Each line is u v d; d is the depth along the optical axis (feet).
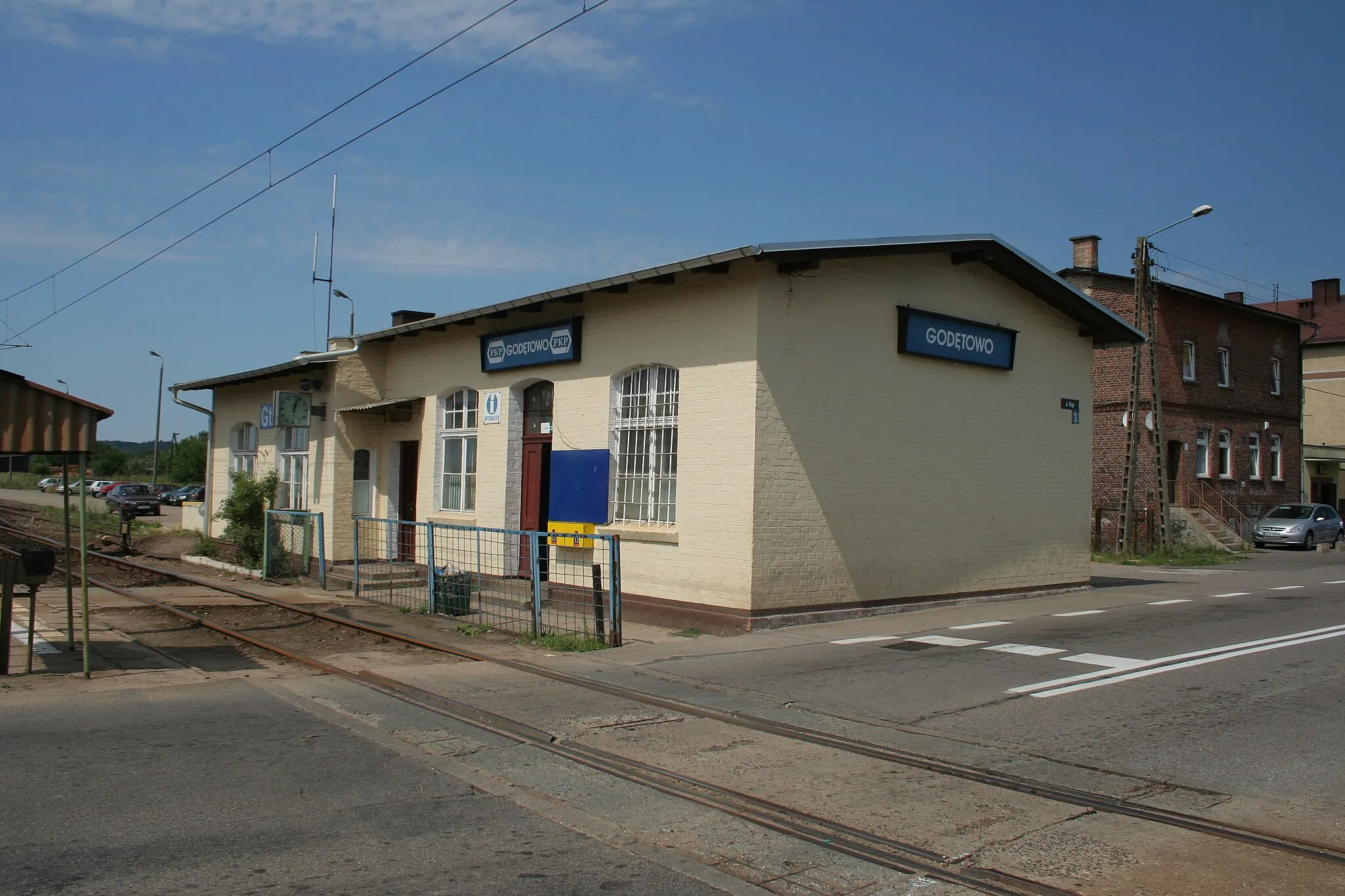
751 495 39.63
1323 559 90.84
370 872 15.40
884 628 40.68
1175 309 106.52
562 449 49.01
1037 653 34.58
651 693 28.60
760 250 37.88
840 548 42.88
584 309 48.08
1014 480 51.78
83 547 30.09
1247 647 35.45
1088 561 56.49
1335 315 153.28
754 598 39.63
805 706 27.02
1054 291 52.37
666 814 18.47
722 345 41.24
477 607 44.06
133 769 20.58
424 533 57.57
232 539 62.64
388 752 22.40
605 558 46.03
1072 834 17.22
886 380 45.06
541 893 14.78
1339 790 19.44
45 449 28.37
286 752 22.20
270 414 71.36
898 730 24.43
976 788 19.86
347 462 61.72
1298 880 15.20
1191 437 106.52
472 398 56.75
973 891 14.97
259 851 16.17
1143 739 23.20
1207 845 16.65
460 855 16.24
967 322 48.49
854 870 15.83
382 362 63.36
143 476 315.37
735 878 15.46
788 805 18.83
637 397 45.80
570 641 36.70
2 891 14.35
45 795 18.75
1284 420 121.60
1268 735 23.40
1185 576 70.08
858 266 43.91
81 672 30.50
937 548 47.47
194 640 37.70
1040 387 53.52
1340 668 31.32
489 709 26.55
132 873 15.16
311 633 39.52
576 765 21.61
